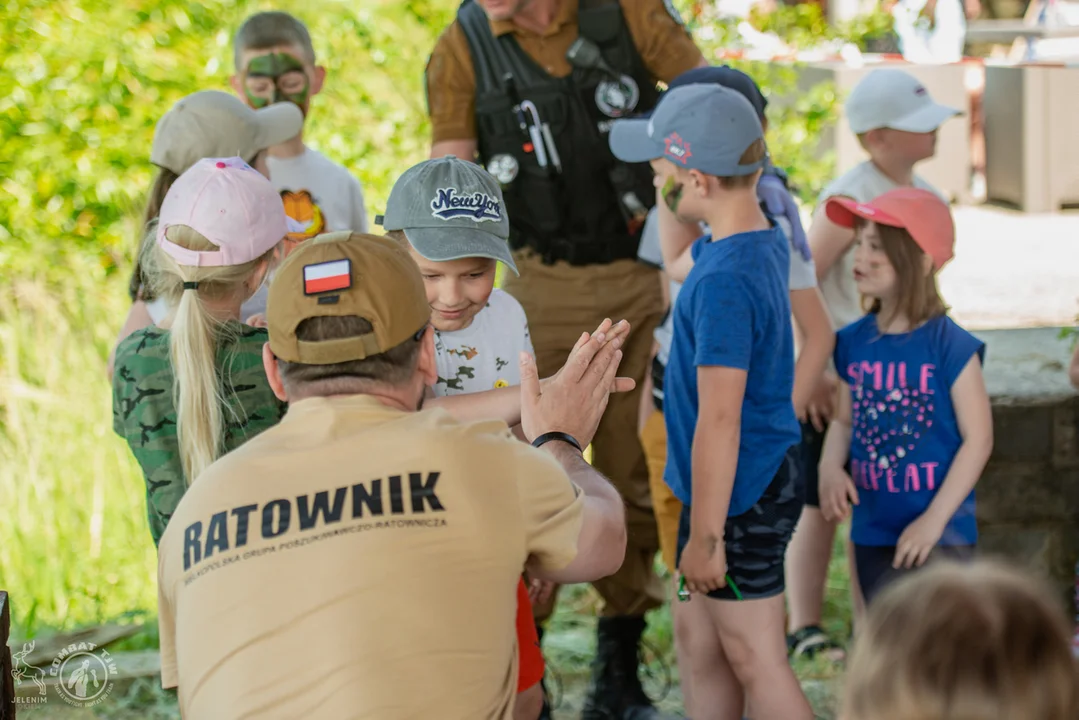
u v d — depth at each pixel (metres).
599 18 3.76
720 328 2.82
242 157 3.12
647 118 3.61
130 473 5.06
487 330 2.89
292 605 1.71
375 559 1.72
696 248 3.09
